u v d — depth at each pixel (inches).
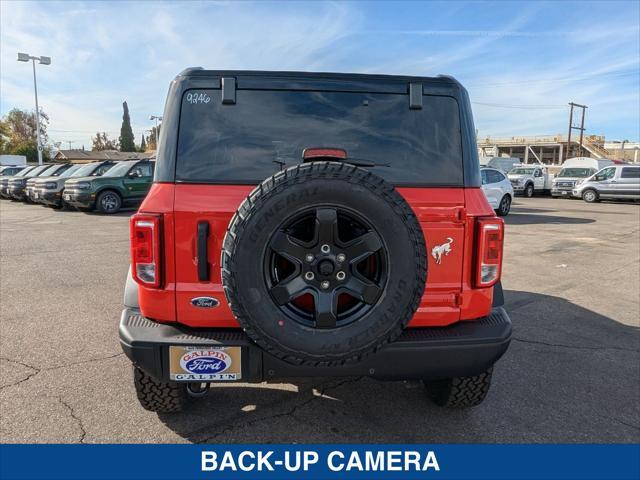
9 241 384.5
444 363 98.3
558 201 923.4
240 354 94.2
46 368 146.9
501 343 100.2
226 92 99.8
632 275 287.1
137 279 96.2
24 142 2524.6
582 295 241.8
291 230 90.4
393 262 87.8
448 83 105.2
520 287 257.1
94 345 165.3
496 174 612.4
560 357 162.2
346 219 90.0
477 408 128.2
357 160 102.0
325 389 137.6
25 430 113.5
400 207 87.9
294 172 86.5
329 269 87.4
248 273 85.7
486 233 100.5
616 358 161.8
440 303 102.0
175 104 99.8
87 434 112.5
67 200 595.8
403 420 122.0
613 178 861.8
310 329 87.6
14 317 194.7
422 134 103.6
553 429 118.6
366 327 87.6
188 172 98.0
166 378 95.3
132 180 607.8
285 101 101.7
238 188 98.0
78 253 335.0
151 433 113.8
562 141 2647.6
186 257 96.4
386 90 103.3
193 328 98.6
